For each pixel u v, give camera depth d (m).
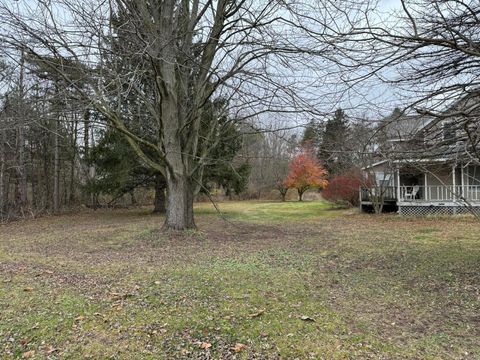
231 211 21.30
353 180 20.09
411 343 3.21
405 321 3.75
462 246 8.41
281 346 3.13
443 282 5.25
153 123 11.91
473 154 4.05
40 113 8.67
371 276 5.62
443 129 4.55
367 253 7.63
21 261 6.77
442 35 3.58
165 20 8.95
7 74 10.61
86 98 7.83
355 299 4.46
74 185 22.75
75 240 9.83
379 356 2.96
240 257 7.08
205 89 10.33
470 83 3.97
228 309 4.00
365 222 14.74
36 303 4.16
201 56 10.18
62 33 7.53
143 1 8.67
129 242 9.19
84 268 6.04
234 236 10.34
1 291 4.63
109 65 7.96
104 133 16.33
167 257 7.09
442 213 16.19
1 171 17.00
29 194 22.78
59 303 4.16
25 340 3.22
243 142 17.70
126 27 7.81
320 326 3.58
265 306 4.12
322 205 25.72
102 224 14.20
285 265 6.35
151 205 26.88
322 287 4.98
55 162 20.02
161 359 2.91
